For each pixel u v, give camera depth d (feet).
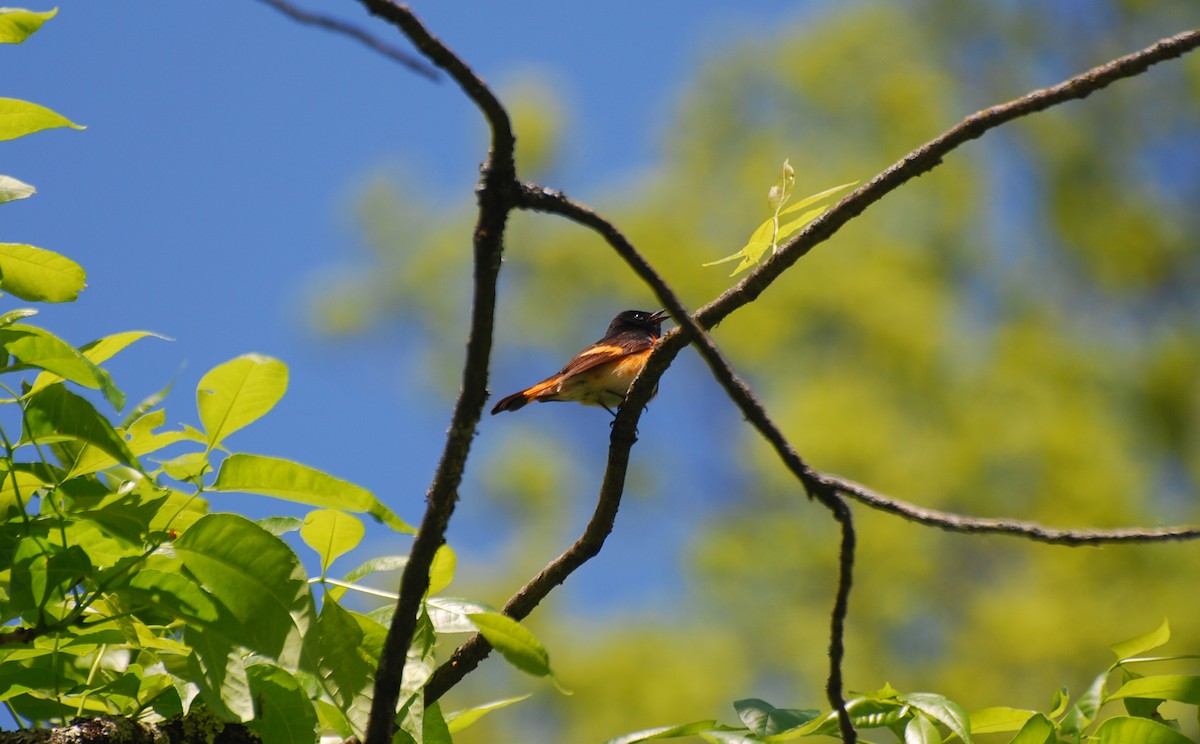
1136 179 64.39
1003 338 58.08
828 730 10.30
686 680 51.65
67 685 10.74
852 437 53.67
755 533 59.52
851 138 69.00
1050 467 50.83
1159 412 54.34
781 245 13.71
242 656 10.58
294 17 7.80
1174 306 61.77
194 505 10.53
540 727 51.11
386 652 9.26
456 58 8.24
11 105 10.23
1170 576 48.21
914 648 52.90
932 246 64.85
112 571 9.52
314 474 9.38
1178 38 10.68
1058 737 10.26
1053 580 48.42
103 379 9.36
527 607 12.91
